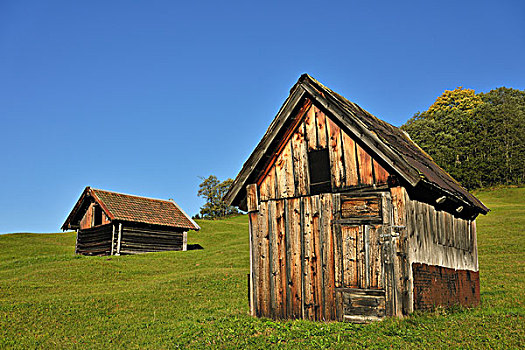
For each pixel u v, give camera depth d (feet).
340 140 46.50
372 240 43.27
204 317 53.31
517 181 343.67
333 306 44.32
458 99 453.99
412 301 41.68
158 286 77.77
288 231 48.32
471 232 59.36
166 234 135.64
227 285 77.92
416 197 44.91
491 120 385.70
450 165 370.73
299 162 48.96
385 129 56.18
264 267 49.49
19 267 104.37
